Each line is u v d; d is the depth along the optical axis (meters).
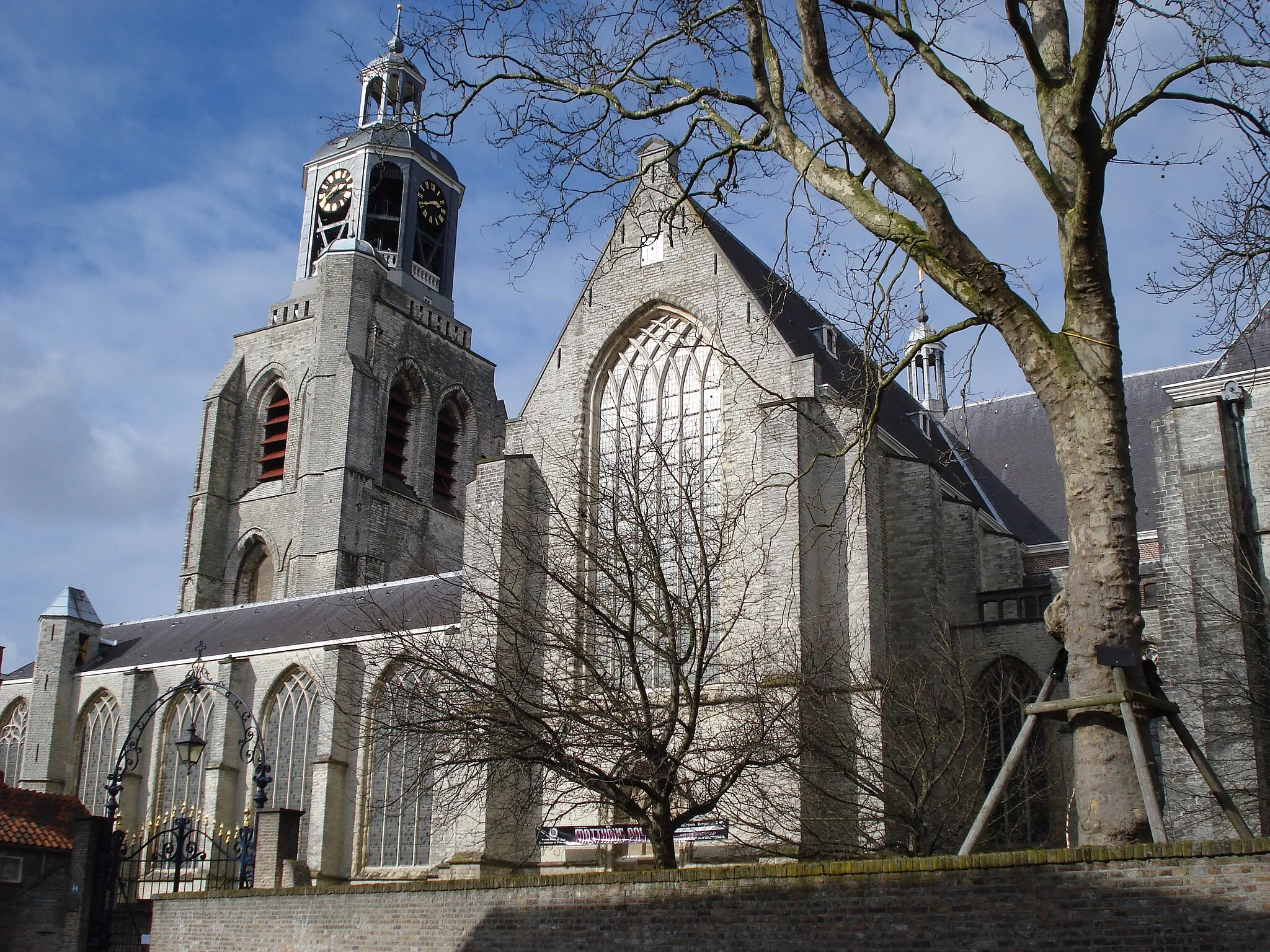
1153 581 44.56
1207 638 34.94
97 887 40.59
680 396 44.56
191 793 62.47
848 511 40.31
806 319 51.47
